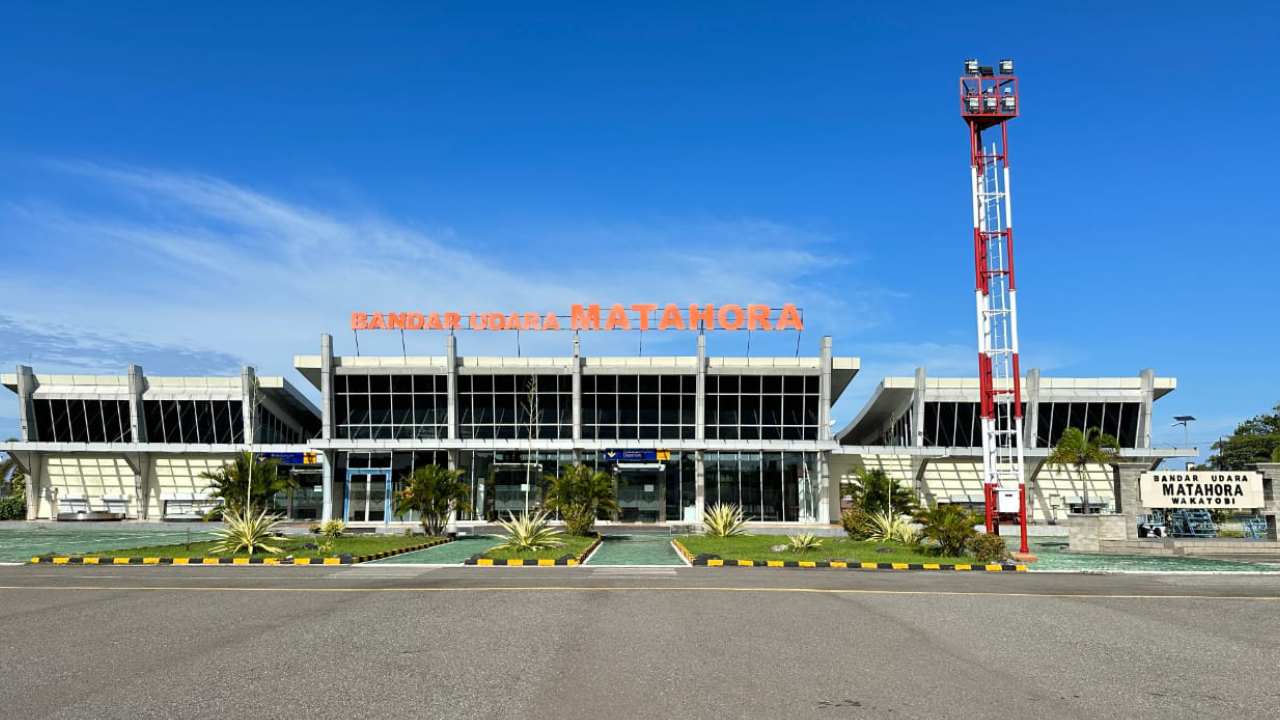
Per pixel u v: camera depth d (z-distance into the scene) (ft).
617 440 187.42
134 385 197.16
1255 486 104.12
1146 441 196.13
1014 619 46.11
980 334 105.50
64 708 25.96
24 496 219.61
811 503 189.16
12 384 197.98
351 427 193.06
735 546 103.30
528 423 192.85
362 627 41.52
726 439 192.13
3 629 40.63
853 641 38.37
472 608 48.67
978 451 193.06
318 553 89.61
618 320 192.75
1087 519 106.63
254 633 39.63
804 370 192.44
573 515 130.52
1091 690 29.32
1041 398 197.88
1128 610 50.60
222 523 181.37
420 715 25.40
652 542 126.52
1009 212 106.32
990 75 108.47
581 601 52.16
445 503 125.29
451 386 190.60
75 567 79.46
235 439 200.23
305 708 26.09
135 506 197.26
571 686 29.12
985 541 88.48
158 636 38.70
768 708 26.43
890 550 97.96
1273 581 70.69
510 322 192.34
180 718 24.94
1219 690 29.55
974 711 26.37
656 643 37.40
